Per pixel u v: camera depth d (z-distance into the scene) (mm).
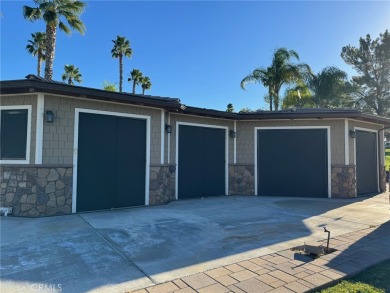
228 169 11586
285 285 3311
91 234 5371
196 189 10695
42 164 6980
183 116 10453
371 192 11906
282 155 11297
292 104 19953
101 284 3338
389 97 26750
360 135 11555
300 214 7457
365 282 3484
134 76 37969
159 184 8930
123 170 8273
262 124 11508
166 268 3822
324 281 3414
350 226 6160
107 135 8023
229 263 4008
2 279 3451
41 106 7016
